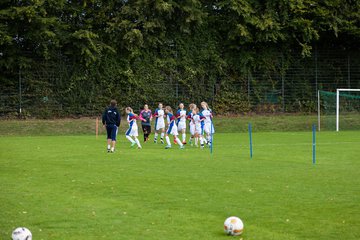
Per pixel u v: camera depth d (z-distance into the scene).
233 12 52.97
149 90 51.88
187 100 53.19
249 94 54.97
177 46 53.16
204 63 53.91
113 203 14.81
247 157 25.45
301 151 28.31
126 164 22.86
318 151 28.30
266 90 55.56
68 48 49.12
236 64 54.62
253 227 12.36
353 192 16.31
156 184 17.73
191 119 32.25
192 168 21.52
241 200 15.16
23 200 15.22
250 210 13.98
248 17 52.28
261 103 55.34
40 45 48.22
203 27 53.88
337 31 54.03
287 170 20.92
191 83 53.34
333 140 35.97
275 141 35.38
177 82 52.97
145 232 11.95
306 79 56.66
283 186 17.33
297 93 56.38
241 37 53.22
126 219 13.09
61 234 11.80
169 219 13.07
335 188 16.97
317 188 16.97
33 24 46.56
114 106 28.05
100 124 45.72
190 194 16.03
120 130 44.47
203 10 54.31
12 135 41.72
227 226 11.73
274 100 55.75
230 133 43.97
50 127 43.97
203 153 27.44
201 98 53.56
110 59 50.56
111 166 22.19
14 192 16.39
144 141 36.12
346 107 56.12
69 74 49.75
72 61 49.78
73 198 15.48
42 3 45.91
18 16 45.41
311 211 13.87
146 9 50.16
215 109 53.91
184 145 33.25
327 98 56.56
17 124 44.12
